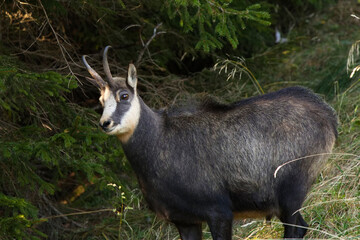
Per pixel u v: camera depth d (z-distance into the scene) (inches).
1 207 580.4
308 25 993.5
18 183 560.1
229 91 710.5
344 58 812.0
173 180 434.3
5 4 582.2
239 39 770.8
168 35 713.6
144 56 719.1
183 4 480.4
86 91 682.2
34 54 634.2
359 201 478.9
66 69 621.9
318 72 830.5
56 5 569.6
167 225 606.5
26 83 478.0
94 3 584.1
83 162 497.7
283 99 453.7
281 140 434.9
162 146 438.9
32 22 629.3
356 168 531.8
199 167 433.7
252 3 741.9
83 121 561.3
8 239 469.7
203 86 729.6
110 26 698.2
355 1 1056.2
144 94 705.6
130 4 653.9
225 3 490.6
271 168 435.2
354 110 630.5
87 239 619.5
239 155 434.0
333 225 463.8
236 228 553.6
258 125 438.9
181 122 450.3
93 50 739.4
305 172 439.5
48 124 566.3
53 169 676.7
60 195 733.3
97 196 721.6
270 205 444.5
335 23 1004.6
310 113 446.9
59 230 648.4
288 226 440.1
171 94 698.8
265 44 882.1
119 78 436.1
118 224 625.6
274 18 901.2
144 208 655.8
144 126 438.6
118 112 422.3
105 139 489.4
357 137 604.4
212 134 440.1
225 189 437.7
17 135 501.0
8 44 624.4
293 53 858.1
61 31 669.9
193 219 444.5
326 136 446.9
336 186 517.3
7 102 509.7
